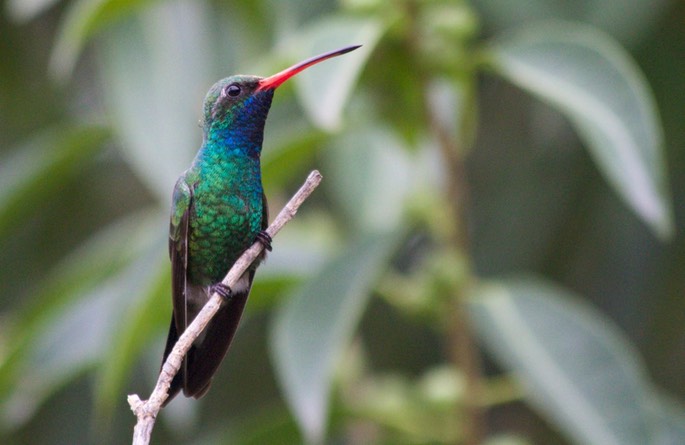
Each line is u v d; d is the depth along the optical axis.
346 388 8.05
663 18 9.52
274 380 10.85
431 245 10.45
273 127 8.87
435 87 7.71
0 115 10.53
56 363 8.34
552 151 9.88
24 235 10.68
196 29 8.66
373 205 8.36
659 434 7.55
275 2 8.31
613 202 9.75
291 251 8.26
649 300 9.66
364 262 7.19
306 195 5.79
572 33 7.07
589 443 6.96
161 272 7.23
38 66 10.62
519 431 10.57
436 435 7.64
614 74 6.84
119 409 10.76
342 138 8.52
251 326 10.88
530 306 7.38
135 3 7.71
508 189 9.98
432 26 7.09
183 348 5.28
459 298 7.47
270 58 7.48
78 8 8.30
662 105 9.46
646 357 9.67
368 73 7.24
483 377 10.68
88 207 10.81
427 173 7.98
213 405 10.82
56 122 10.53
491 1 9.16
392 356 10.58
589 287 9.77
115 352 7.48
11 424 8.66
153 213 9.34
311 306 7.09
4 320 10.23
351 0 6.91
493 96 10.30
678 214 9.63
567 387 7.12
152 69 8.26
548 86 6.94
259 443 8.31
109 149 10.80
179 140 8.09
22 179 8.74
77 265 9.82
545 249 9.77
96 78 10.91
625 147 6.66
